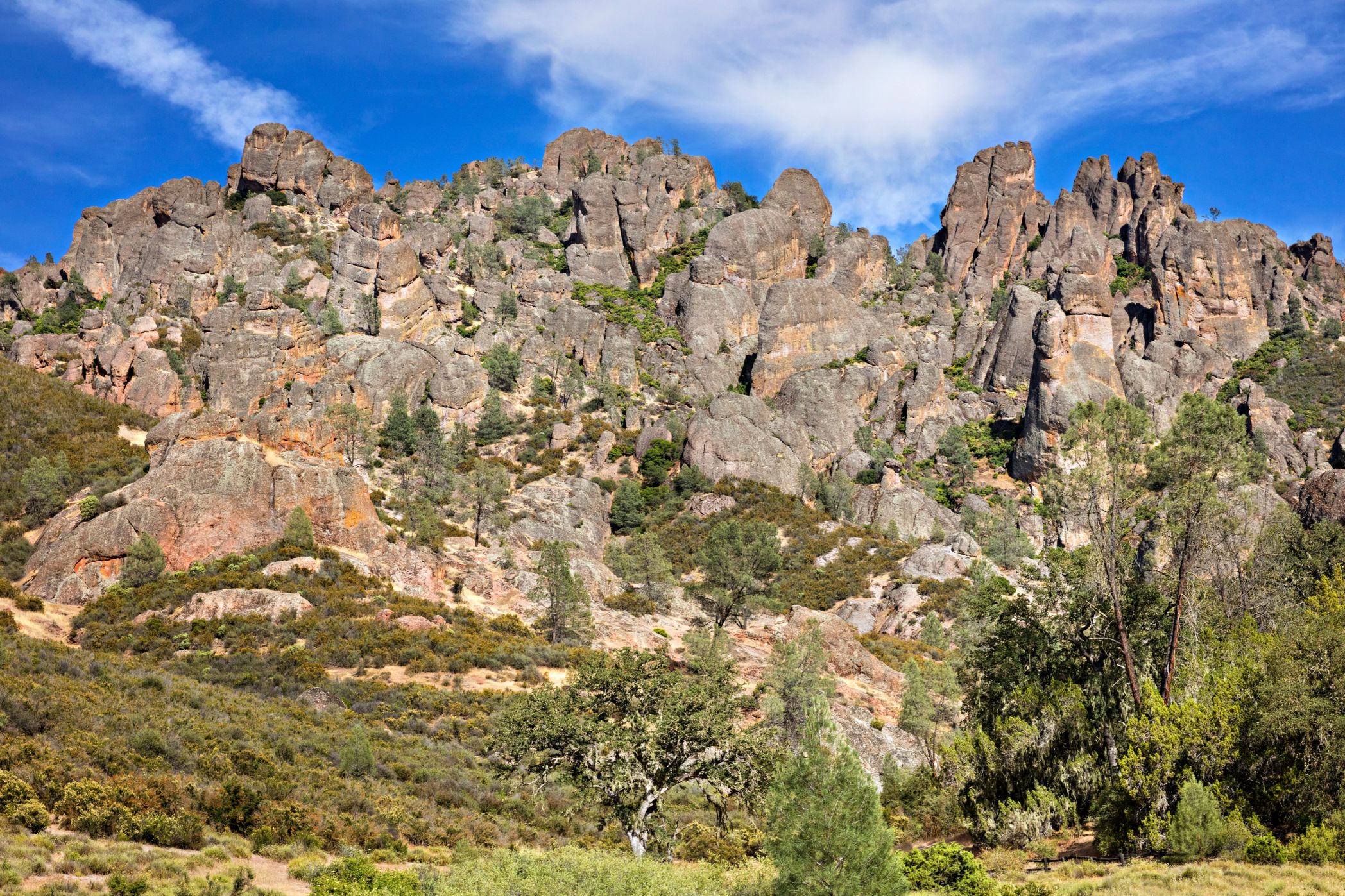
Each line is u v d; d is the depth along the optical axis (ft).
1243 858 101.19
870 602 323.98
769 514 392.47
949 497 451.53
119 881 77.25
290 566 234.17
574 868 94.48
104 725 121.90
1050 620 142.92
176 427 267.80
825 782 79.82
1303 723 109.81
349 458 350.64
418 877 90.89
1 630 173.37
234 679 181.27
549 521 344.28
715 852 114.21
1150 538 141.38
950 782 143.33
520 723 122.83
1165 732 115.96
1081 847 119.34
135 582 221.87
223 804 104.47
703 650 240.53
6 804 91.35
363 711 174.70
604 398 465.88
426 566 258.98
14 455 284.82
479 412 434.71
